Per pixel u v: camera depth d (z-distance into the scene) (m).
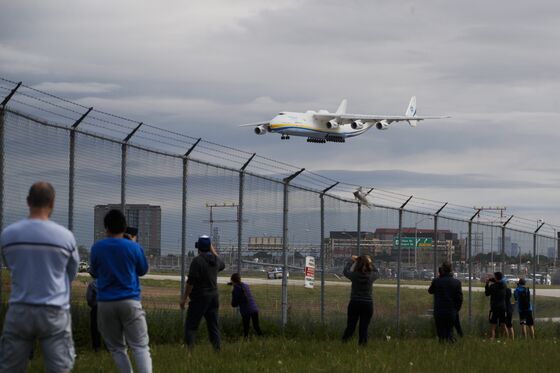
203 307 23.17
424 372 20.33
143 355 15.56
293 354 23.23
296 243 34.22
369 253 38.22
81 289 24.81
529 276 53.06
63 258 12.41
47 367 12.52
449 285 30.08
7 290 22.91
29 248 12.24
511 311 37.81
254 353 22.75
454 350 26.06
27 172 22.83
